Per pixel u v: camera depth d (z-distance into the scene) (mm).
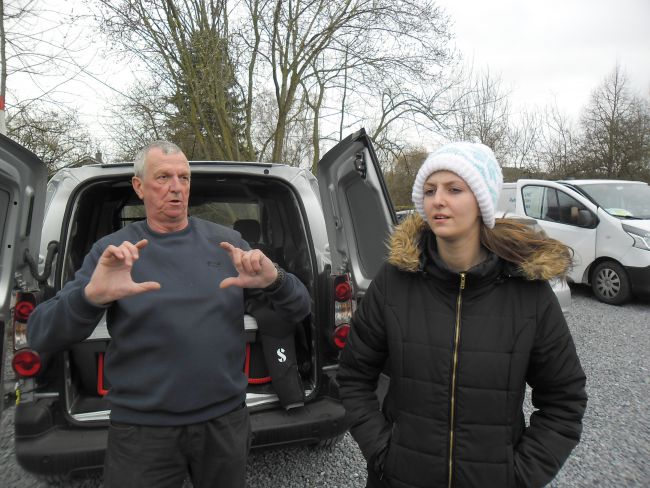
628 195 6801
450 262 1320
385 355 1446
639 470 2531
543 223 7105
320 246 2494
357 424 1395
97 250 1543
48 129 10320
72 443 1945
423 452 1258
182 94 9406
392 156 12273
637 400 3393
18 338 1947
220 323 1549
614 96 20578
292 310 1722
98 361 2225
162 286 1504
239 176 2574
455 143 1283
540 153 20281
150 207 1595
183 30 8711
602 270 6488
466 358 1229
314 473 2531
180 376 1466
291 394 2225
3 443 2799
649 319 5586
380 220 2631
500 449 1209
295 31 9586
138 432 1473
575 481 2438
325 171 2590
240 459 1588
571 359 1227
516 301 1241
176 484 1531
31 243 1978
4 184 1880
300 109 11234
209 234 1675
